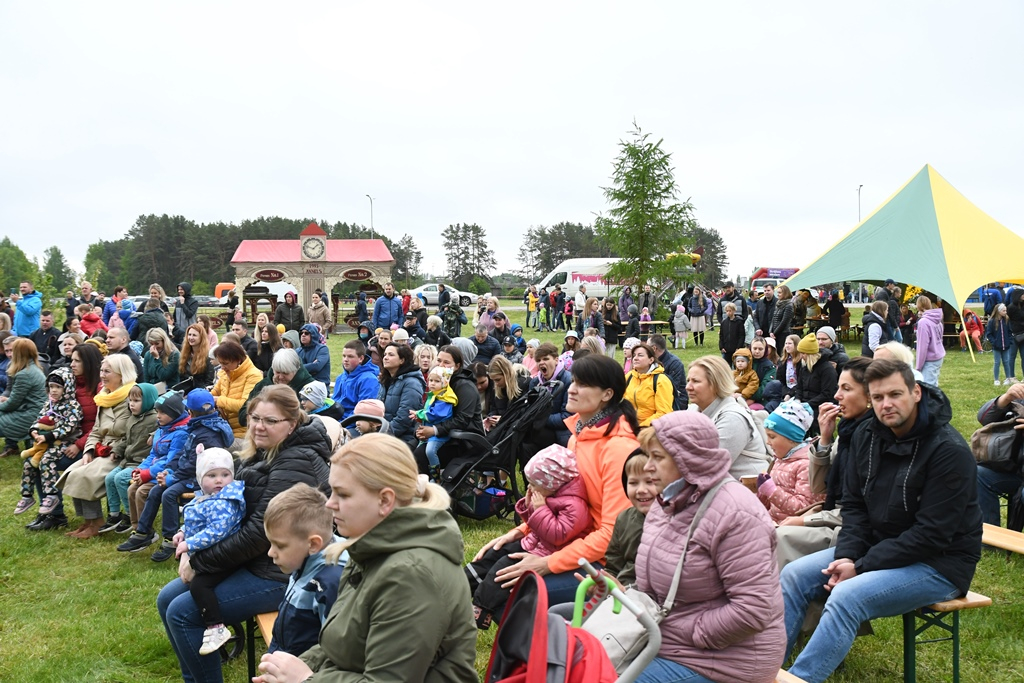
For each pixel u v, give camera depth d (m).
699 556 2.98
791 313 18.89
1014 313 14.83
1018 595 5.40
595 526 3.90
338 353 21.97
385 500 2.59
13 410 9.55
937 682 4.35
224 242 99.38
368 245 36.72
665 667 2.96
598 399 3.95
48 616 5.70
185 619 4.04
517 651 2.54
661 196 27.80
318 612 3.30
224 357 8.39
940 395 3.93
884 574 3.83
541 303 32.59
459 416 7.64
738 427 4.81
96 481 7.42
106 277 109.69
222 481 4.29
